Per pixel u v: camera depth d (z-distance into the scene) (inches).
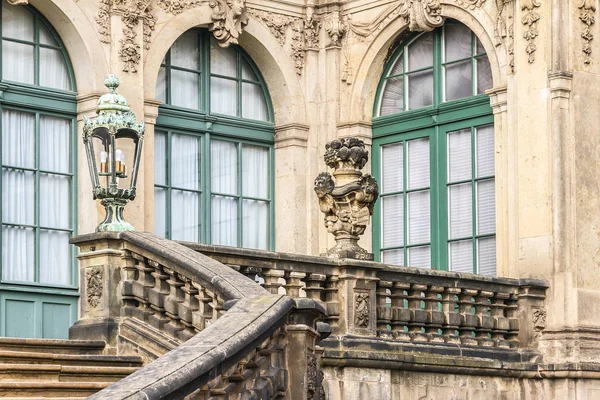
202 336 418.3
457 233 797.9
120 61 768.3
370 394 630.5
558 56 732.0
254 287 506.3
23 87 745.0
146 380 363.6
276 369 468.8
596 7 748.6
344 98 849.5
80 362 540.4
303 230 846.5
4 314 724.0
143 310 577.3
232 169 840.9
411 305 669.9
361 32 845.2
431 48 827.4
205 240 820.0
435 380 665.0
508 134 758.5
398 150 837.2
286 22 852.0
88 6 762.2
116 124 607.8
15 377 499.8
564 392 708.0
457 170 802.2
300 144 850.1
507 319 714.2
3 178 735.7
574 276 719.7
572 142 730.8
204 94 828.0
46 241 749.3
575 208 726.5
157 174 803.4
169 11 799.1
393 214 835.4
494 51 775.1
